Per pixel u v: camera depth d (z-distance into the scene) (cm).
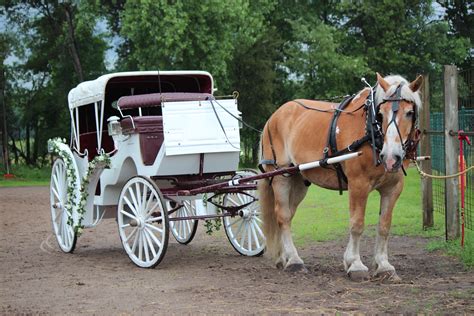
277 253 891
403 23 4169
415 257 922
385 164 700
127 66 3784
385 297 677
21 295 750
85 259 1016
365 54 4181
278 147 901
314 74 4062
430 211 1138
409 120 713
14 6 4122
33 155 4266
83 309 668
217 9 3338
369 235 1130
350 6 4112
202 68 3412
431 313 605
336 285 746
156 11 3234
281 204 881
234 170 980
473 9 4541
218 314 625
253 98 3853
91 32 3953
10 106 4184
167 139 906
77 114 1123
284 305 653
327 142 802
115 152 995
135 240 947
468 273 796
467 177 1235
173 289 757
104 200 1027
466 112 1068
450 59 4272
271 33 4006
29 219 1614
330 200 1683
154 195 909
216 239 1197
